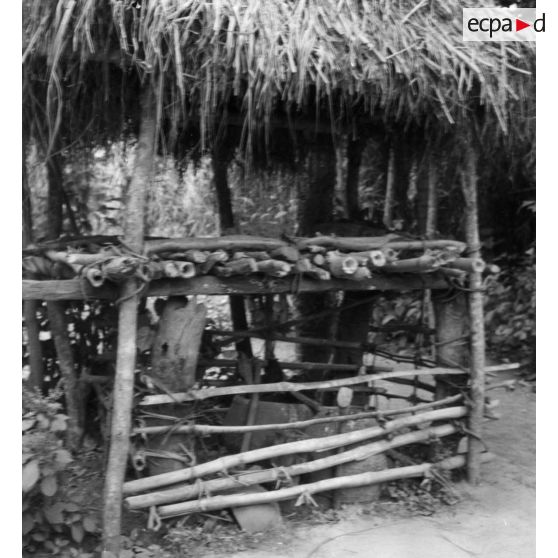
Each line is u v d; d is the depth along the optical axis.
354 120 4.27
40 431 3.33
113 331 4.42
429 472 4.26
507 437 5.45
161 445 3.66
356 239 4.07
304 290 3.90
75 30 3.01
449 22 4.02
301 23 3.51
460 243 4.28
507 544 3.73
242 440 4.05
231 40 3.19
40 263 4.01
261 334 4.61
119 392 3.36
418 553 3.58
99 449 4.36
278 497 3.75
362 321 4.85
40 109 3.62
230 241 3.70
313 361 5.18
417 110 3.84
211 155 5.09
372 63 3.56
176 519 3.62
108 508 3.35
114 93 3.79
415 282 4.26
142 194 3.39
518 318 7.12
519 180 7.23
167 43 3.11
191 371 3.72
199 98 3.47
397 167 5.14
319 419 3.95
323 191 5.20
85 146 4.46
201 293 3.65
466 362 4.54
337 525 3.86
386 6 3.85
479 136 4.13
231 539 3.59
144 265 3.33
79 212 5.43
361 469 4.08
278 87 3.33
